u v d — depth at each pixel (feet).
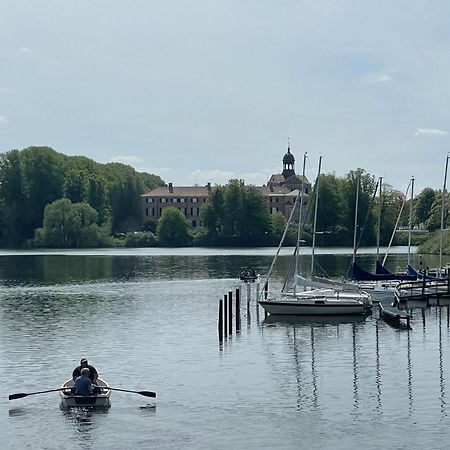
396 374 149.28
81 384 127.75
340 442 110.11
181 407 127.34
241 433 114.21
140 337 194.08
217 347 179.63
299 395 134.41
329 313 226.38
